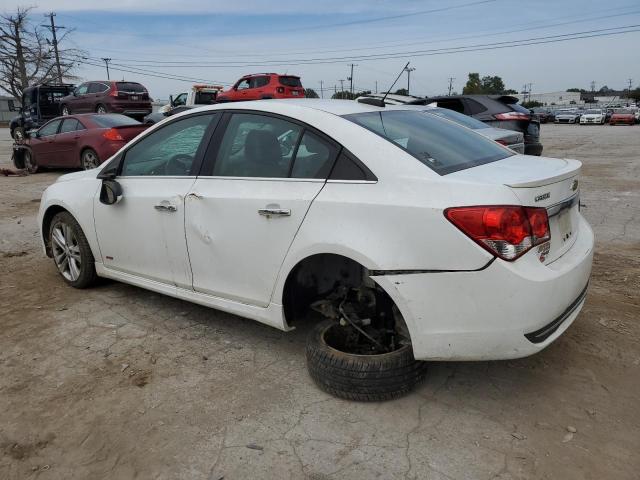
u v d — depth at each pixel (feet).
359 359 9.51
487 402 9.68
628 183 33.24
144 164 13.23
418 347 8.92
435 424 9.09
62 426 9.32
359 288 10.36
